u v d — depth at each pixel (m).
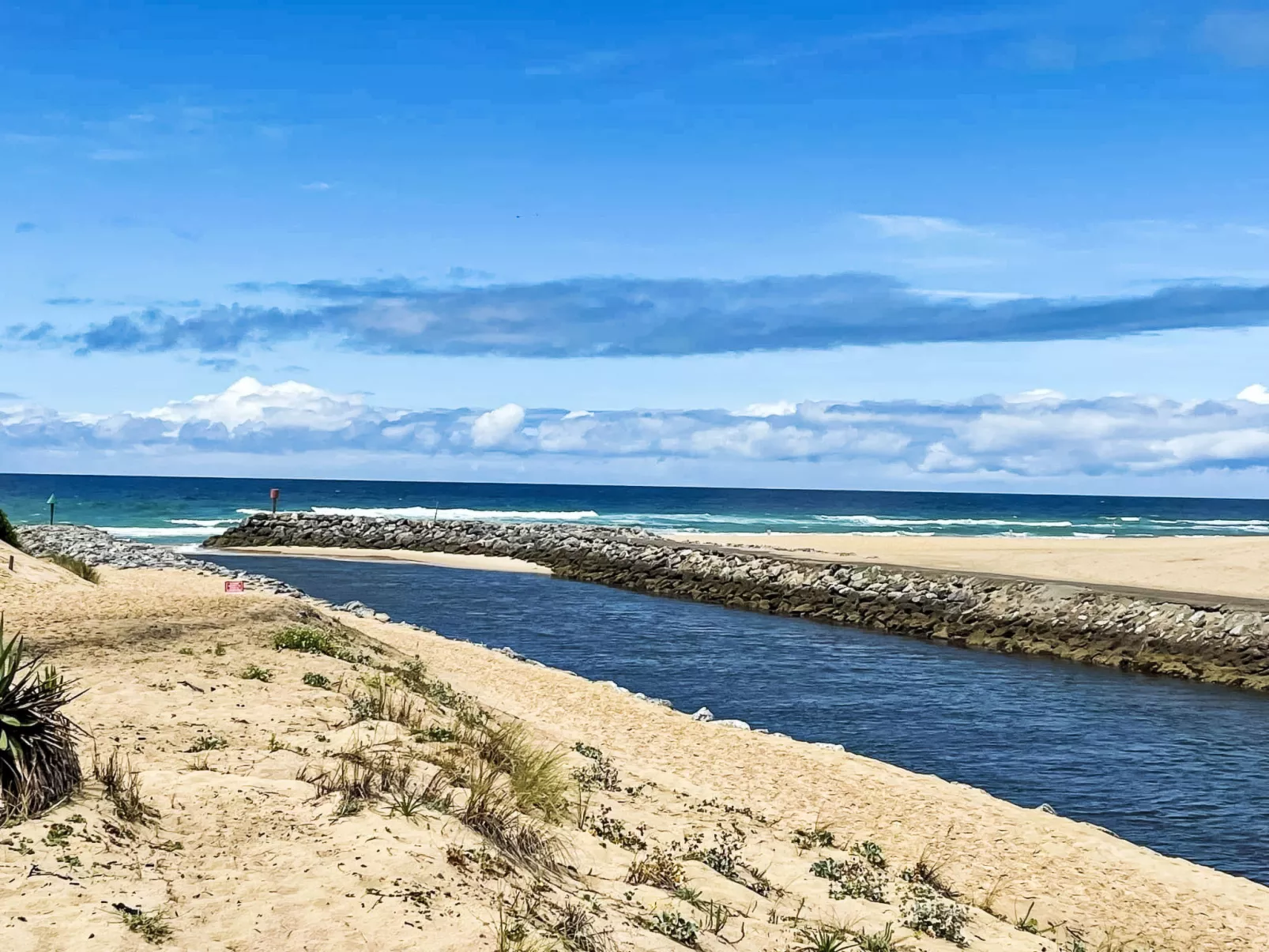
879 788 18.50
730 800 16.38
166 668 17.14
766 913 10.30
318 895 7.58
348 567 66.38
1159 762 23.73
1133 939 12.70
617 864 10.75
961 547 70.75
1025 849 15.83
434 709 17.09
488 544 77.00
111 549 57.25
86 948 6.32
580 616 45.91
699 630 43.09
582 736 20.03
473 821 10.01
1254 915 14.07
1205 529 136.62
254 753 11.82
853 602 49.62
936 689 31.75
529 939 7.42
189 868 7.89
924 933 10.93
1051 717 28.25
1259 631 36.59
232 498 165.62
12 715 8.70
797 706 28.45
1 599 26.25
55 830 7.93
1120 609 41.19
